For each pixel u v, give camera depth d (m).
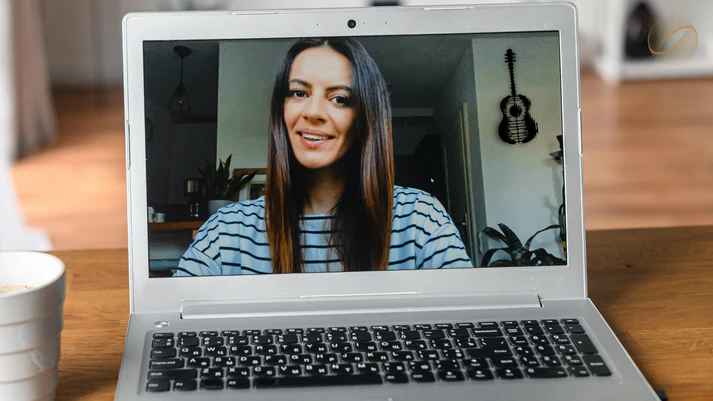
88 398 0.85
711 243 1.22
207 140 1.01
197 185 1.01
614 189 3.50
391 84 1.02
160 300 1.00
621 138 4.07
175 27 1.01
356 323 0.96
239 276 1.01
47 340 0.78
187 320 0.97
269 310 0.98
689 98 4.66
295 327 0.95
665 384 0.87
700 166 3.72
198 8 5.10
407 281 1.01
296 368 0.86
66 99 4.91
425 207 1.02
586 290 1.02
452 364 0.87
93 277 1.13
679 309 1.03
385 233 1.02
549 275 1.02
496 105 1.03
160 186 1.01
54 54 5.18
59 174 3.66
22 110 3.91
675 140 4.04
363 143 1.02
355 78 1.02
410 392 0.83
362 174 1.02
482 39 1.03
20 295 0.75
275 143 1.02
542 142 1.03
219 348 0.90
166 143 1.01
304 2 4.96
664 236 1.24
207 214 1.01
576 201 1.03
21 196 3.41
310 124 1.02
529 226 1.02
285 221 1.01
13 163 3.80
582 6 5.19
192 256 1.01
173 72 1.01
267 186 1.01
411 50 1.03
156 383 0.84
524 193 1.02
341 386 0.84
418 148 1.02
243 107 1.02
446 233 1.02
